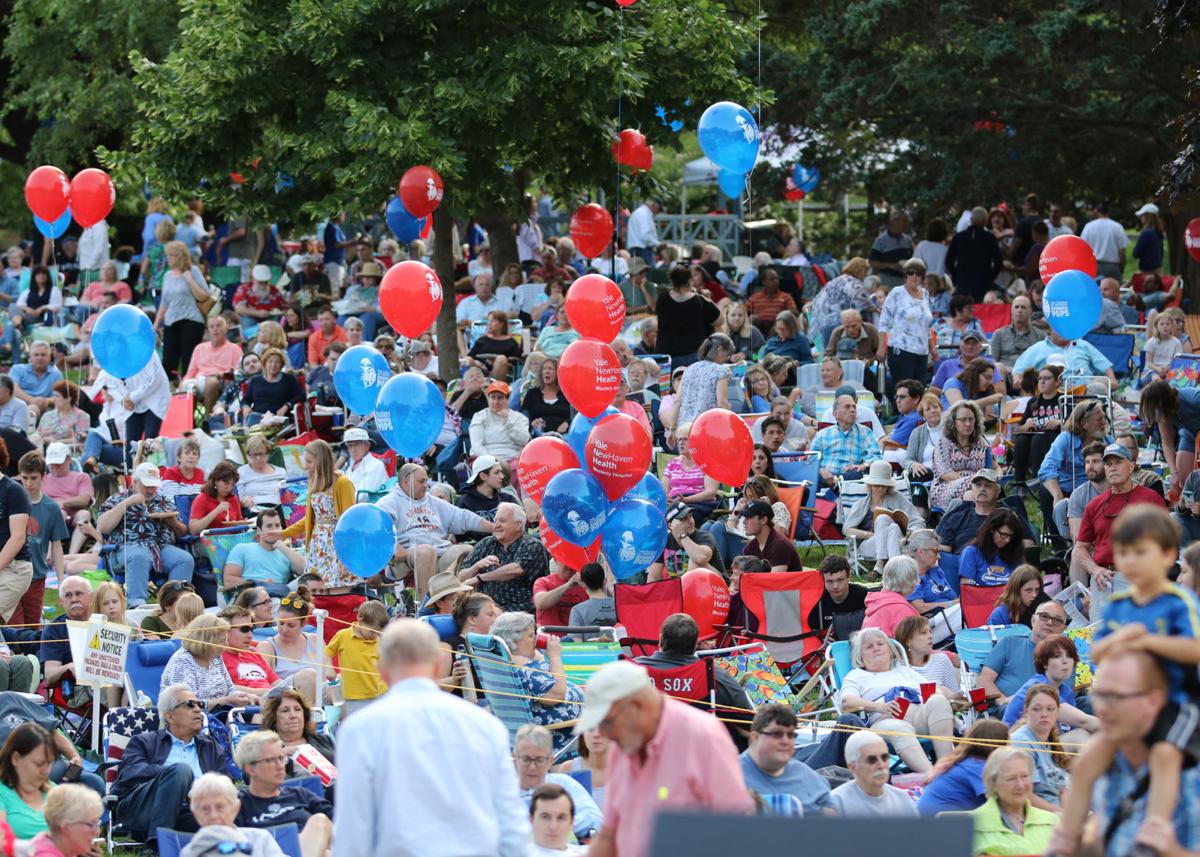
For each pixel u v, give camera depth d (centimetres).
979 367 2375
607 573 1770
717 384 2234
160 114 2716
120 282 3397
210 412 2625
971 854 649
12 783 1248
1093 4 3338
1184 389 1920
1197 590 948
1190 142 2378
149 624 1641
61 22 4022
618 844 797
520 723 1440
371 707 833
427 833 812
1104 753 752
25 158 4628
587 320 1909
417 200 2334
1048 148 3625
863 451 2144
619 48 2517
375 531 1733
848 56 3588
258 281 3158
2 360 3284
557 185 2794
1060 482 1967
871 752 1202
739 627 1673
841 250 4528
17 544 1766
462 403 2359
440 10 2541
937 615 1720
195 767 1379
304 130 2602
